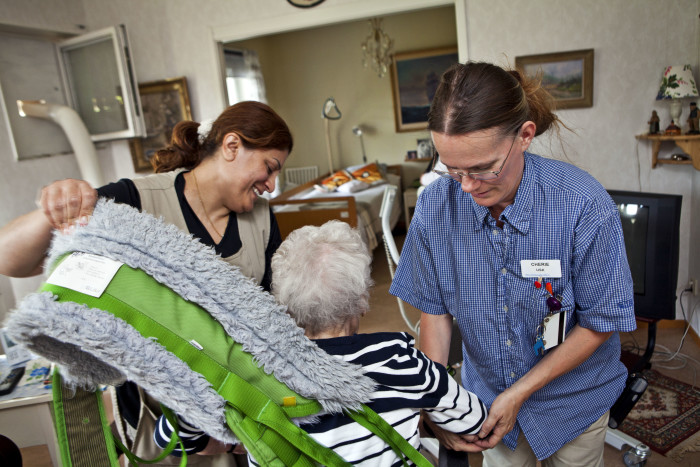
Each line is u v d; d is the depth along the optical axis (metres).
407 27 6.48
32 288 3.30
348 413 0.75
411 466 0.84
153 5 3.80
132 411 1.23
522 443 1.25
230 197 1.25
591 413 1.19
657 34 2.96
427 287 1.21
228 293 0.68
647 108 3.06
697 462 2.05
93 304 0.63
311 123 7.11
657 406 2.42
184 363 0.65
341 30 6.73
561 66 3.11
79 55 3.66
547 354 1.09
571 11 3.06
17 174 3.41
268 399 0.69
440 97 0.87
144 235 0.68
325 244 0.81
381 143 6.94
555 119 1.03
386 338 0.81
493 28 3.20
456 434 0.97
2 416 1.71
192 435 0.92
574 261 1.01
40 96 3.56
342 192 5.66
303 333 0.72
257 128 1.18
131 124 3.59
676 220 1.93
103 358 0.61
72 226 0.71
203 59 3.81
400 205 6.39
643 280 2.04
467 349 1.23
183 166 1.30
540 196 0.99
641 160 3.13
